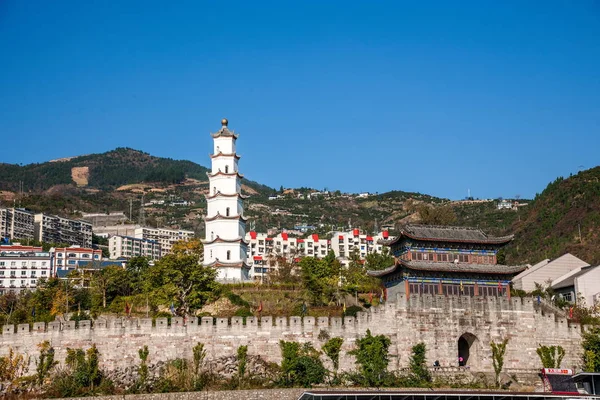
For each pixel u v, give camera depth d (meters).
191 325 120.94
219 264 170.00
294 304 151.38
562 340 131.50
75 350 117.50
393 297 136.50
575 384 115.00
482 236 142.50
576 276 165.62
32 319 139.12
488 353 128.62
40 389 114.12
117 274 169.62
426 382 120.12
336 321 124.12
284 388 114.19
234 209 175.00
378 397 108.69
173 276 145.25
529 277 175.50
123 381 116.44
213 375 117.94
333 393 104.75
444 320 128.38
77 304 162.38
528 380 125.44
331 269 164.50
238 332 121.62
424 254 139.50
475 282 138.12
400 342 125.62
